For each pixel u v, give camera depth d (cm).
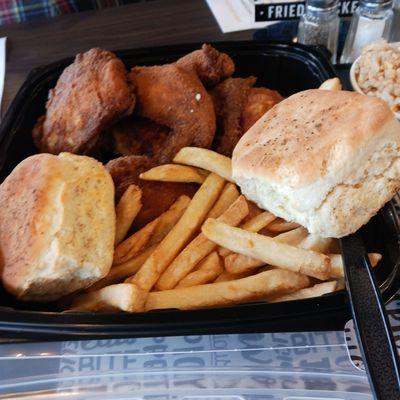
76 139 33
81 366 23
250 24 49
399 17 43
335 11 41
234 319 22
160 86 33
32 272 24
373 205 25
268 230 29
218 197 30
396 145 25
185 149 31
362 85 37
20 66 48
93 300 25
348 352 23
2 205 27
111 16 55
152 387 22
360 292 22
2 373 23
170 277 26
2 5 60
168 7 55
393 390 19
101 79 33
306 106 27
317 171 24
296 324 23
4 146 34
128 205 28
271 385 22
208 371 23
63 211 25
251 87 39
